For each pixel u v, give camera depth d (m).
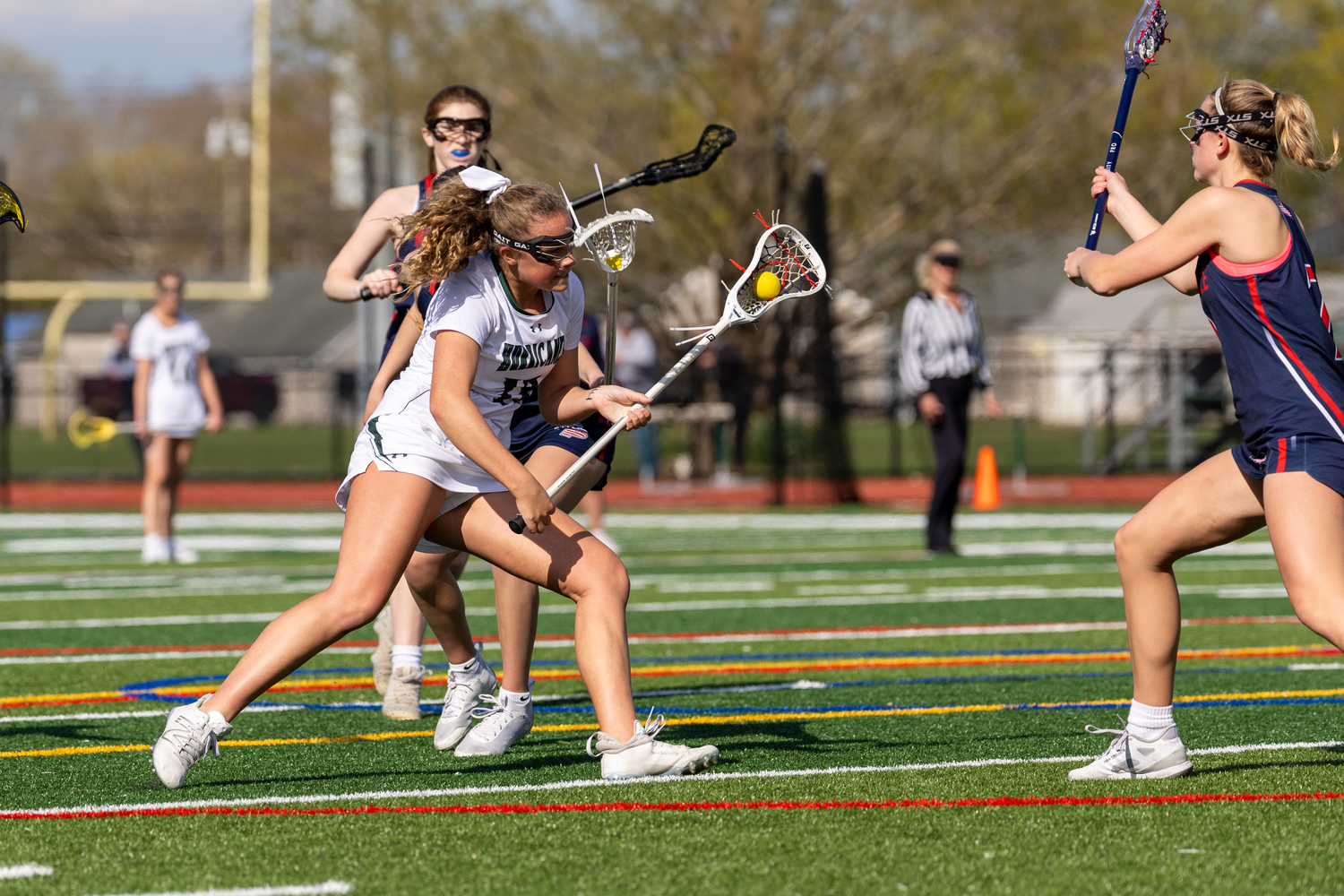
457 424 14.80
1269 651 25.44
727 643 27.70
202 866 12.68
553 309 15.66
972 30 80.44
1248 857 12.66
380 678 21.33
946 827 13.72
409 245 19.12
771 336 76.88
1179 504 15.02
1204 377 87.00
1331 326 14.51
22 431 164.88
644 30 79.88
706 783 15.60
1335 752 17.06
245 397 169.12
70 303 177.25
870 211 83.94
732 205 79.50
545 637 28.48
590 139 82.00
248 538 54.31
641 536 53.56
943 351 42.31
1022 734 18.50
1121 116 16.59
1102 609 32.19
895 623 30.36
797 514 63.00
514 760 17.23
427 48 81.50
